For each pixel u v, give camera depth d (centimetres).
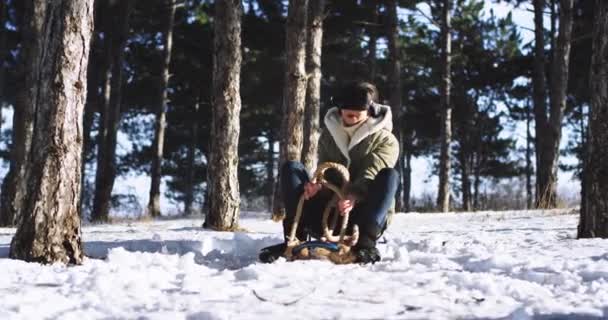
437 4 2494
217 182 859
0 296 321
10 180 1248
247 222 1056
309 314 278
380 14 2420
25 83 1241
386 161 469
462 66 2909
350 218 488
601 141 631
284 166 482
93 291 335
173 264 446
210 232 771
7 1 2178
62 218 455
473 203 3183
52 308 296
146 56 2538
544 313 282
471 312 285
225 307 292
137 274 382
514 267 420
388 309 289
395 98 1961
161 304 300
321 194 486
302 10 1145
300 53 1142
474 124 3203
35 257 448
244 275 383
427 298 314
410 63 3052
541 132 2080
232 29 881
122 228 909
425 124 3120
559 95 1767
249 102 2739
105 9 2141
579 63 2428
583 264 418
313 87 1291
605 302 311
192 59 2548
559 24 1780
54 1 458
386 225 485
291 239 462
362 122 470
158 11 2362
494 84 2858
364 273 388
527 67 2658
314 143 1292
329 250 448
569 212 1181
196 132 2997
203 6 2570
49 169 454
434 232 759
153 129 3322
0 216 1252
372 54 2359
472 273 390
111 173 1836
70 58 457
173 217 1661
